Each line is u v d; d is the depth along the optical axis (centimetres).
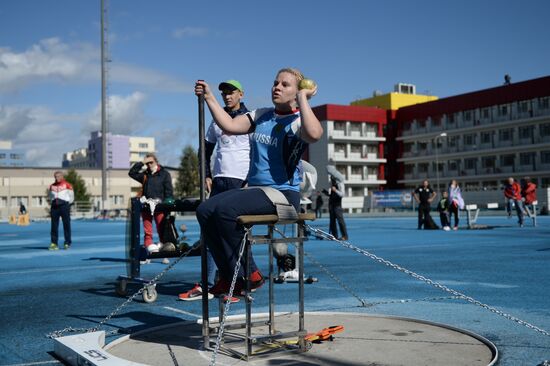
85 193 9200
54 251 1441
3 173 8994
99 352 343
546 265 885
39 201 9206
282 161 369
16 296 659
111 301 617
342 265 930
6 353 388
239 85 607
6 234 2612
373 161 7412
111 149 15800
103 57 4969
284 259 729
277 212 349
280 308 539
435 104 7169
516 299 568
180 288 714
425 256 1069
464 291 629
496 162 6588
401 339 399
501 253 1112
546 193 3794
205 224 360
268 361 347
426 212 2184
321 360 346
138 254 653
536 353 359
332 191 1480
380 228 2364
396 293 626
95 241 1878
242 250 329
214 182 644
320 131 350
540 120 6100
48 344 414
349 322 463
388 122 7681
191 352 374
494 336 410
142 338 420
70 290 709
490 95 6512
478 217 3534
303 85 359
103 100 4922
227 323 462
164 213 686
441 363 337
